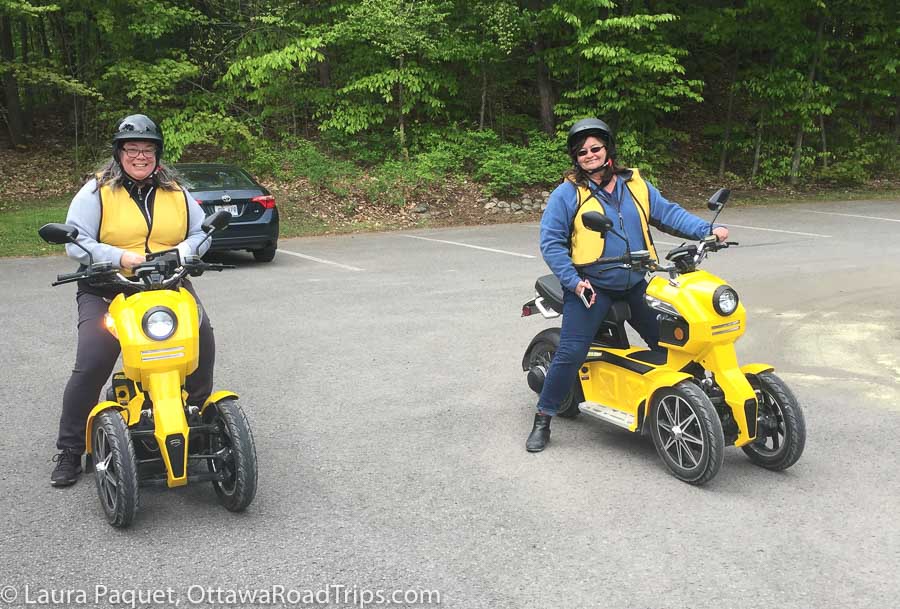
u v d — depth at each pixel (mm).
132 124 3955
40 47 21141
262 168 18734
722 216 17438
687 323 4293
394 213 17203
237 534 3789
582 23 18891
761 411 4492
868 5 21094
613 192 4660
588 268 4641
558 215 4621
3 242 13344
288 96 20234
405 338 7500
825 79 22594
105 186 4051
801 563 3500
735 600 3213
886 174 24125
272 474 4492
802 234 14578
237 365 6641
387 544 3688
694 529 3814
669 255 4480
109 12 17953
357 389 6027
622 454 4770
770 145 22250
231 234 11398
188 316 3762
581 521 3904
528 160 18812
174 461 3705
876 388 5992
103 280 3906
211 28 20938
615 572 3430
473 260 12102
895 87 22328
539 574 3420
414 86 19281
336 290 9828
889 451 4793
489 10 19234
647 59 18469
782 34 20828
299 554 3598
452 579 3385
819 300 9102
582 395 5254
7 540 3717
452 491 4258
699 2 21672
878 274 10641
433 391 5977
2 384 6086
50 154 19906
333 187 17719
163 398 3730
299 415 5461
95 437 3924
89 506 4082
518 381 6227
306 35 19875
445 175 19156
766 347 7164
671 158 21391
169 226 4184
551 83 21250
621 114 19969
